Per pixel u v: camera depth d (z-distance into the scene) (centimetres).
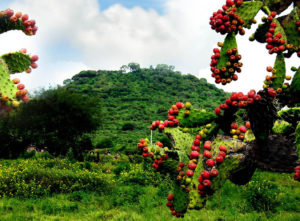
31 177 1019
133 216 727
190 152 257
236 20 266
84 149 1698
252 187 930
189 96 10431
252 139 242
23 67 175
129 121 6712
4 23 179
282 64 258
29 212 763
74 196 919
